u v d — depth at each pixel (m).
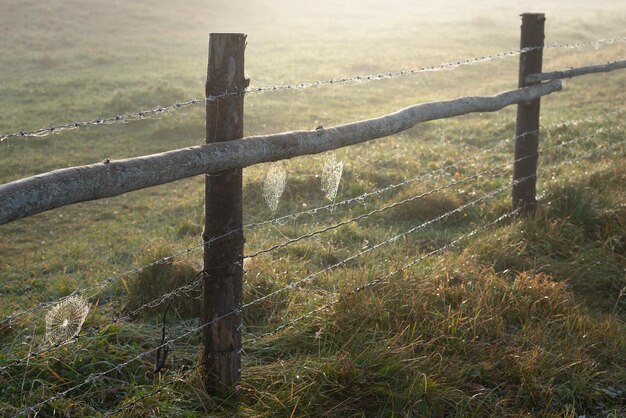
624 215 5.61
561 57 18.94
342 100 14.45
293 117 12.84
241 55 3.01
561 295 4.36
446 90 15.77
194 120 11.72
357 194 7.38
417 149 9.53
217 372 3.23
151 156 2.69
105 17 27.20
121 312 4.48
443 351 3.70
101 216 7.85
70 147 10.93
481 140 10.19
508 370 3.65
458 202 6.70
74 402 3.25
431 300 4.11
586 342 3.94
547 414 3.41
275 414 3.16
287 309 4.11
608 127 9.95
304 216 6.93
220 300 3.18
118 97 13.38
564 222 5.45
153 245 5.66
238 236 3.15
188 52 21.61
